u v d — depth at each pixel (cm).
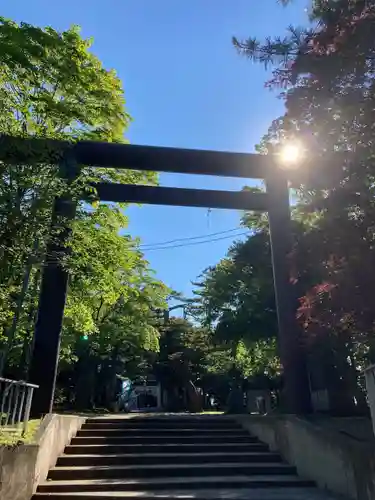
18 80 732
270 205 1183
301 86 524
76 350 2456
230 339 1524
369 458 602
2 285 758
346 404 1309
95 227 1044
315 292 570
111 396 3219
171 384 3784
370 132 499
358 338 618
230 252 1561
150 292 2314
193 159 1149
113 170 1189
